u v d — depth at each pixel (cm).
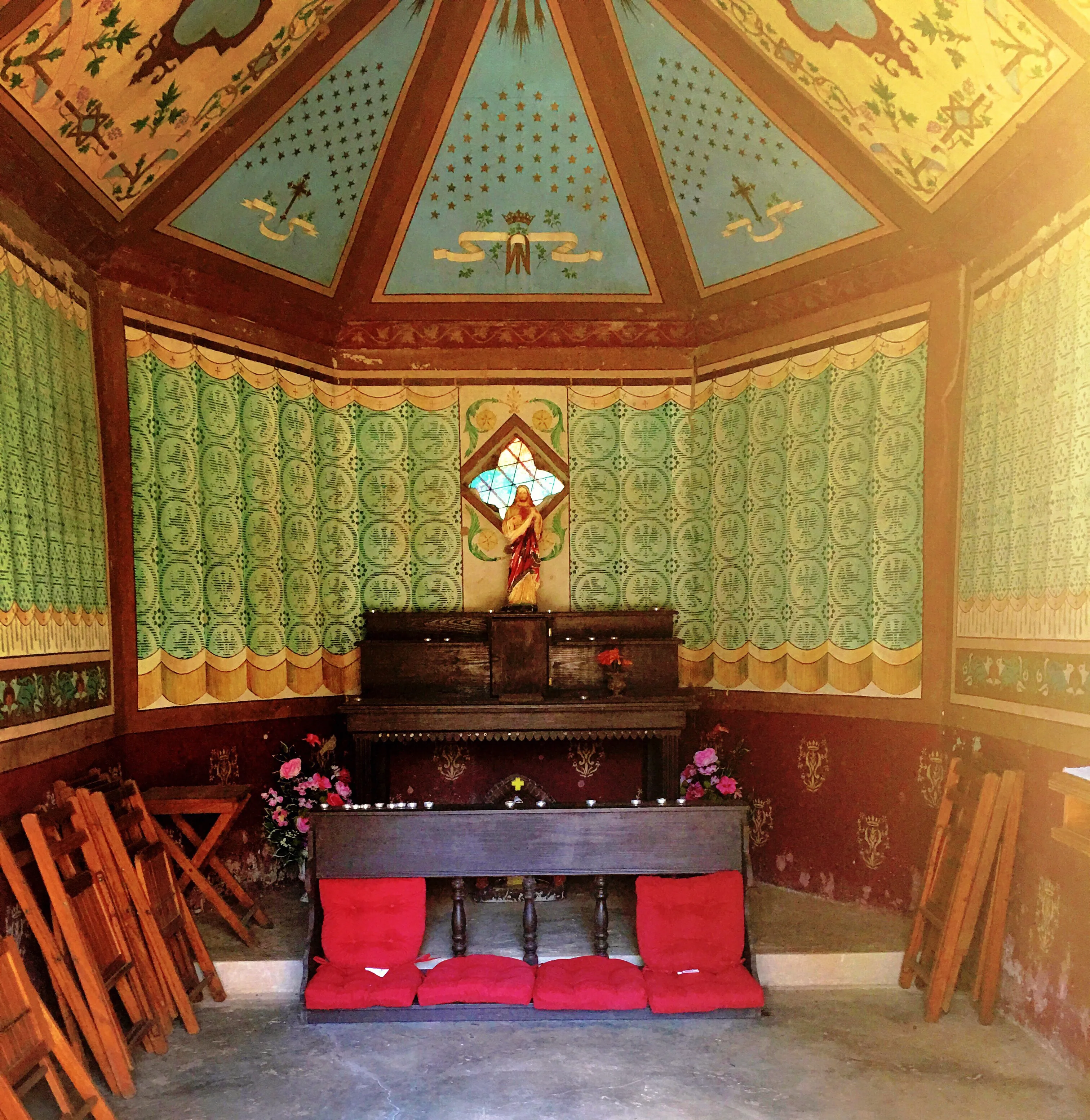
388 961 459
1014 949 430
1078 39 369
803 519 600
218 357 581
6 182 414
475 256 638
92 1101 333
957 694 504
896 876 538
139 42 416
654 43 529
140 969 409
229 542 582
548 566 677
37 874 405
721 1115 354
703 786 589
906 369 544
